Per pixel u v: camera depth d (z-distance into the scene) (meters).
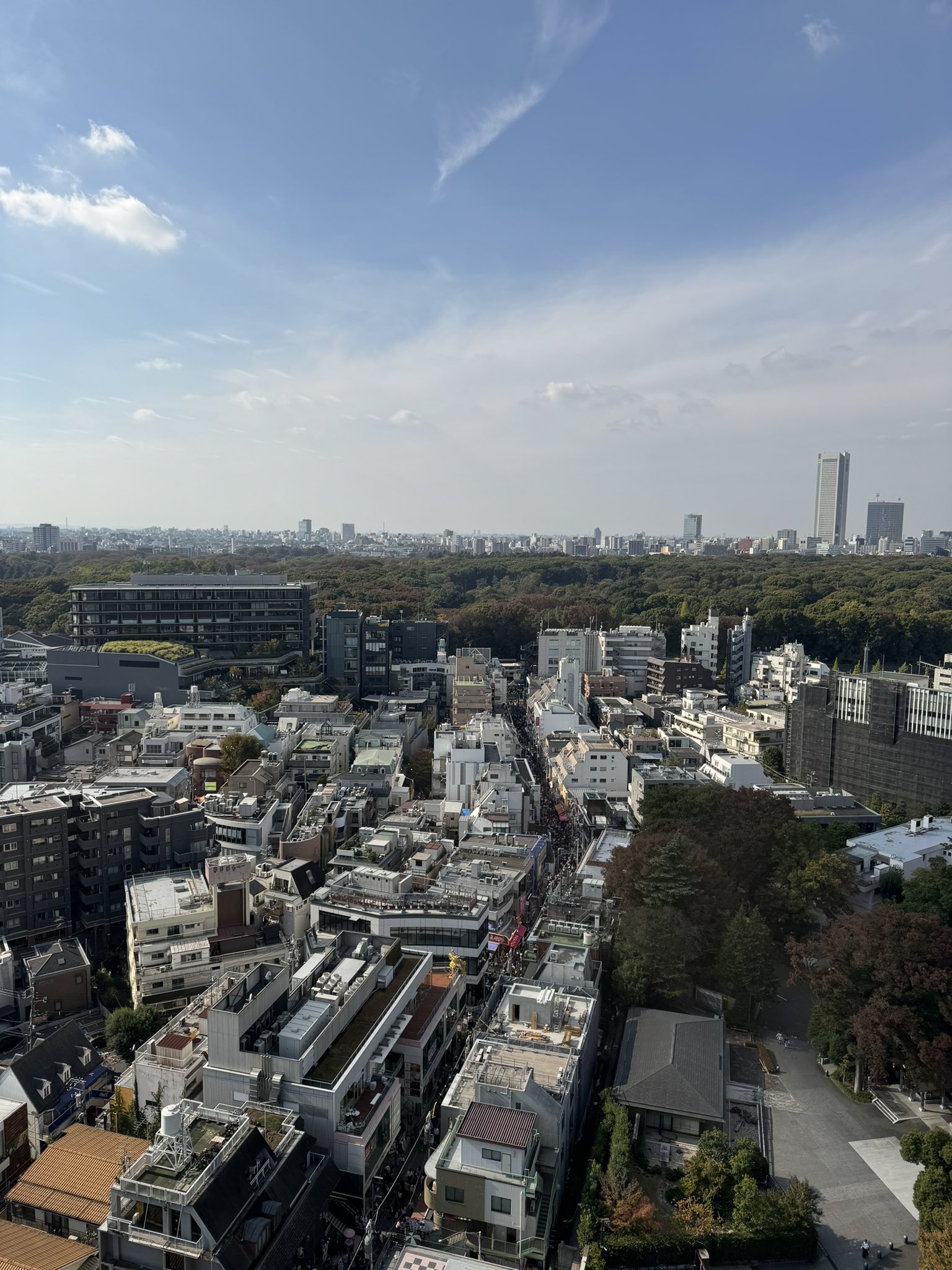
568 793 151.00
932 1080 71.38
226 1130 53.50
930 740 135.50
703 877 92.56
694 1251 57.88
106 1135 63.75
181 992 86.25
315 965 72.44
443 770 150.75
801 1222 58.97
